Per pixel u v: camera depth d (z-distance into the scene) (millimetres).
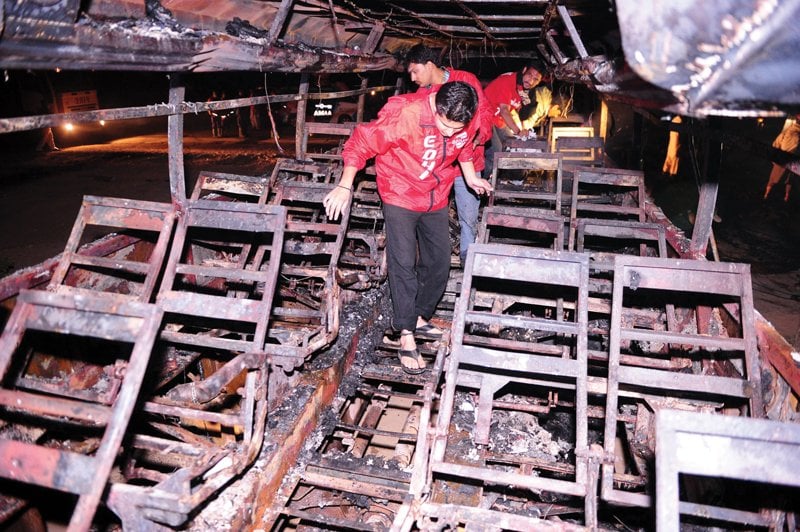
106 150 13234
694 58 1382
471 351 2664
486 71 9797
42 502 2873
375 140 3004
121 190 9359
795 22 1217
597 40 4676
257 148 13547
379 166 3217
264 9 3742
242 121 15477
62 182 9938
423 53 3723
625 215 5281
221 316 2695
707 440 1580
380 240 4309
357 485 2680
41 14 1636
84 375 3002
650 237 4082
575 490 2299
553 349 3309
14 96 13047
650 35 1403
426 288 3621
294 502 2855
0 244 6805
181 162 3264
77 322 1976
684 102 1492
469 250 2803
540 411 3172
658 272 2713
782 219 8883
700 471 1570
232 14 3465
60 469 1758
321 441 3025
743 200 9914
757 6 1257
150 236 3605
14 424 2486
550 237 5047
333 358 3393
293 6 3916
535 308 4543
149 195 9047
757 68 1315
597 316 4281
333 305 3363
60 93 14141
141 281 3584
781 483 1546
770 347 2617
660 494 1558
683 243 4121
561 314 3627
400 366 3631
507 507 2717
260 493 2467
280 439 2678
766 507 2223
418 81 3812
